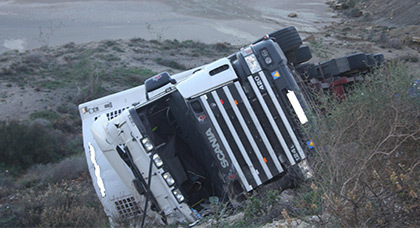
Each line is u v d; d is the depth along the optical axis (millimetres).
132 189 7715
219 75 7211
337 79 11211
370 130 4758
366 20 72188
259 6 87375
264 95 7176
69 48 48719
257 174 7016
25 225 10258
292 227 4566
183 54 48125
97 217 8930
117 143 7512
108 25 72188
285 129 7105
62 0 90375
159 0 90250
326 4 88000
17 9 84250
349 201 4074
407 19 65188
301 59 11141
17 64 40562
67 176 16047
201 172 7922
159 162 7215
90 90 33812
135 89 9727
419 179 4359
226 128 7078
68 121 29266
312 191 5426
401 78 5250
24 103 32500
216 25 69500
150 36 63406
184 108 7227
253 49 7320
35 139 22250
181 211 7238
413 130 4664
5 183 16844
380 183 4270
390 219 4043
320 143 4902
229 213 6738
